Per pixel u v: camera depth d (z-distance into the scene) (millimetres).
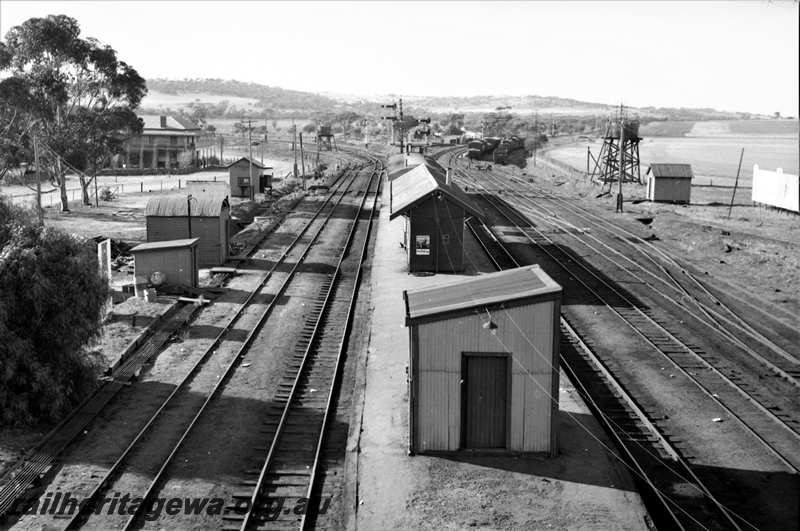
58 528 14406
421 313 17016
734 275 37688
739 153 144375
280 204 65500
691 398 21031
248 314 29453
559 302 16719
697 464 17078
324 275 37125
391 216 36344
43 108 63000
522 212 61000
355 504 15070
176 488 15859
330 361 24031
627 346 25656
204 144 178750
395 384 21594
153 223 38438
